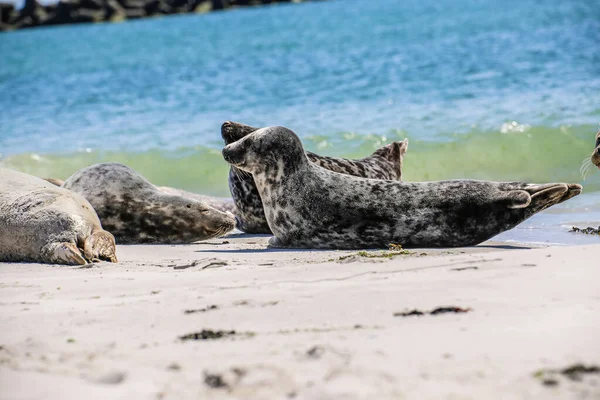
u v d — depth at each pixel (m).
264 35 74.50
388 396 5.73
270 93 40.72
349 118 32.25
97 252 14.18
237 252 15.09
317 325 7.91
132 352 7.22
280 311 8.54
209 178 27.48
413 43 54.84
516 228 17.19
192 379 6.29
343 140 28.77
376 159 19.47
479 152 26.50
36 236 14.40
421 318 7.95
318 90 40.03
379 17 84.06
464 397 5.70
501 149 26.52
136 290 10.38
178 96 43.25
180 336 7.79
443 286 9.23
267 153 15.30
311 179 15.30
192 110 38.62
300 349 6.98
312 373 6.25
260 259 13.57
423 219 14.82
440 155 26.47
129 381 6.30
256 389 6.00
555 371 6.20
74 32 139.50
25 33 167.25
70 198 15.22
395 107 33.59
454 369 6.29
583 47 46.03
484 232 14.90
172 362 6.80
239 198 19.00
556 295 8.58
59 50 85.38
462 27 62.66
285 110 35.69
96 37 107.81
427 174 25.33
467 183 15.06
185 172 28.12
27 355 7.21
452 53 48.62
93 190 18.11
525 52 46.12
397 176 19.62
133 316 8.73
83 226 14.52
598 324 7.37
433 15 78.44
